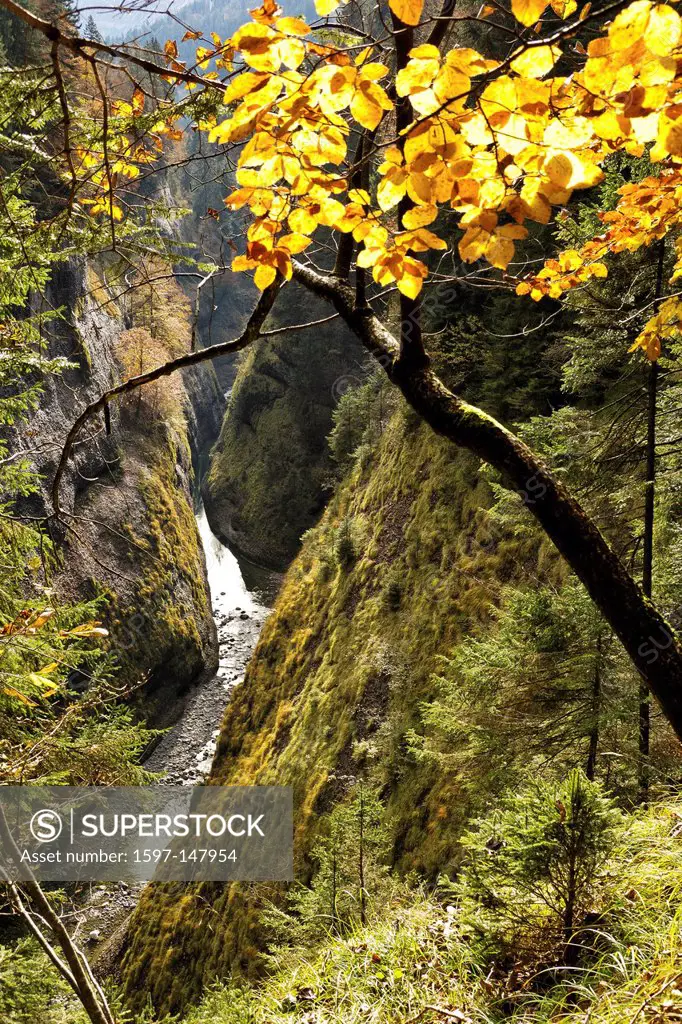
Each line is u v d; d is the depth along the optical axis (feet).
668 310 11.70
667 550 20.15
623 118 4.44
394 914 14.16
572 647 18.06
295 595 76.69
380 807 22.13
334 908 19.74
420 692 45.09
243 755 64.54
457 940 11.25
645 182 9.84
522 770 18.52
